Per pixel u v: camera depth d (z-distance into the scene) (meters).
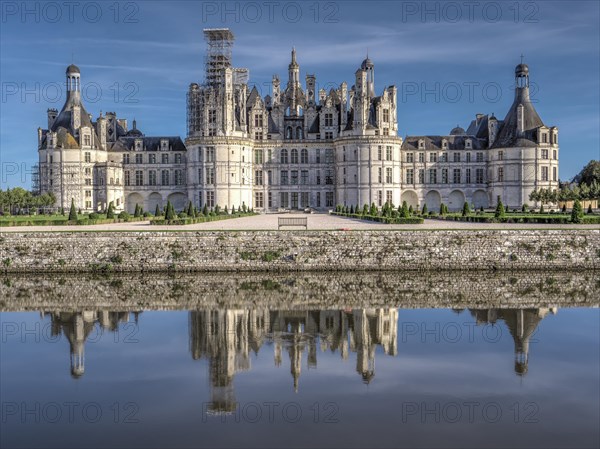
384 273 68.00
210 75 163.62
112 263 69.06
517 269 69.12
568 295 53.38
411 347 36.03
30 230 75.31
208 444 23.75
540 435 24.38
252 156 165.12
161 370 32.03
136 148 171.38
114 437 24.36
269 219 113.62
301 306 48.28
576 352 34.78
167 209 94.94
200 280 63.53
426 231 70.38
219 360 33.66
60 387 29.59
